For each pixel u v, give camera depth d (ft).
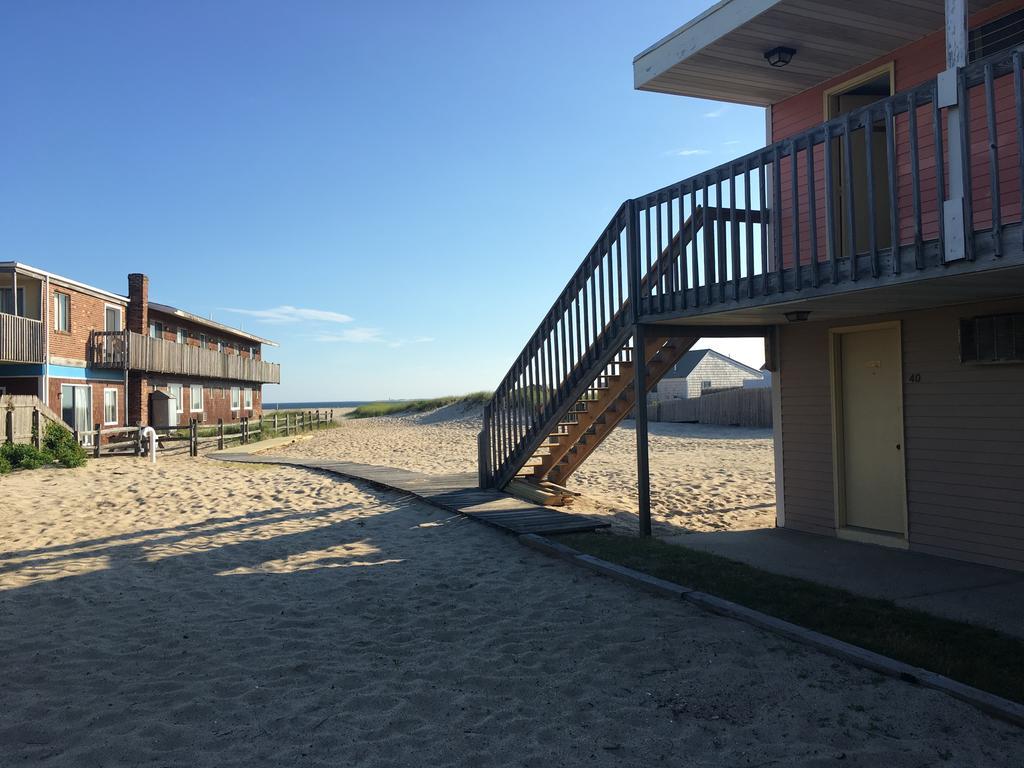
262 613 17.52
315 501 35.99
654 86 27.76
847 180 17.71
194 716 11.66
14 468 49.75
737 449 66.69
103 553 24.27
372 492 38.73
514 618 16.89
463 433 100.53
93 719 11.49
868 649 13.88
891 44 24.22
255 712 11.82
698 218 23.59
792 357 27.61
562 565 21.93
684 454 62.28
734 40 23.84
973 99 20.90
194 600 18.63
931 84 15.60
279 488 40.93
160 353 87.35
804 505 27.17
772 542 24.82
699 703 11.98
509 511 30.27
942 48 23.11
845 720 11.21
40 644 15.15
